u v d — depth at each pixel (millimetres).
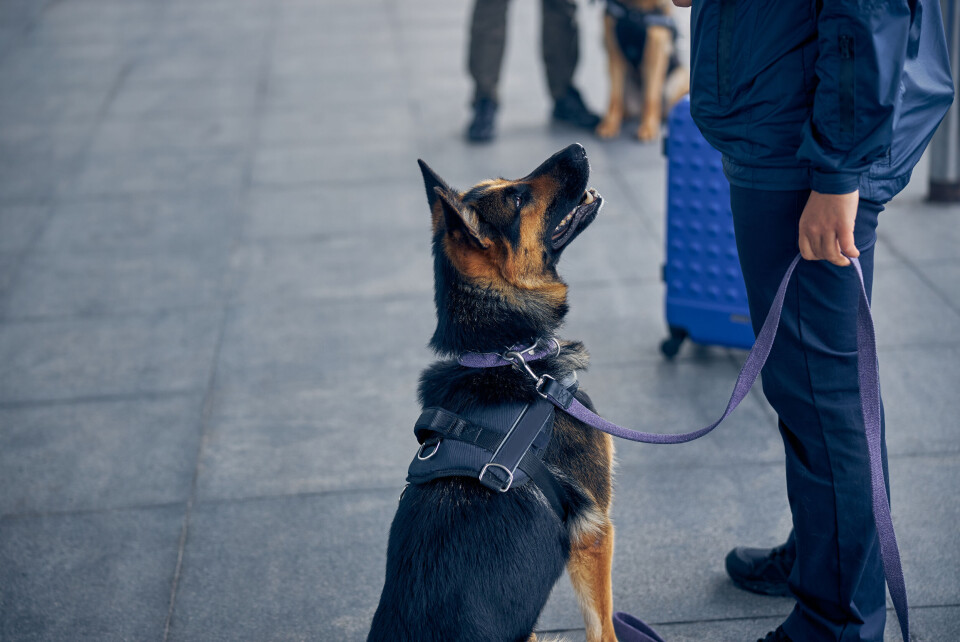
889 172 2172
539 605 2350
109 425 4199
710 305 4211
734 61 2170
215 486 3762
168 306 5223
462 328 2545
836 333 2271
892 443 3713
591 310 4941
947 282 4855
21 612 3158
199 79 9281
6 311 5254
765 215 2256
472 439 2363
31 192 6891
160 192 6773
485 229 2539
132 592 3232
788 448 2465
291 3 12086
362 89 8703
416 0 11812
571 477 2490
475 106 7316
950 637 2801
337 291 5285
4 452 4035
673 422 3980
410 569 2234
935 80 2154
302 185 6754
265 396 4359
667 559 3238
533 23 10430
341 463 3857
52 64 10094
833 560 2438
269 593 3199
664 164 6660
